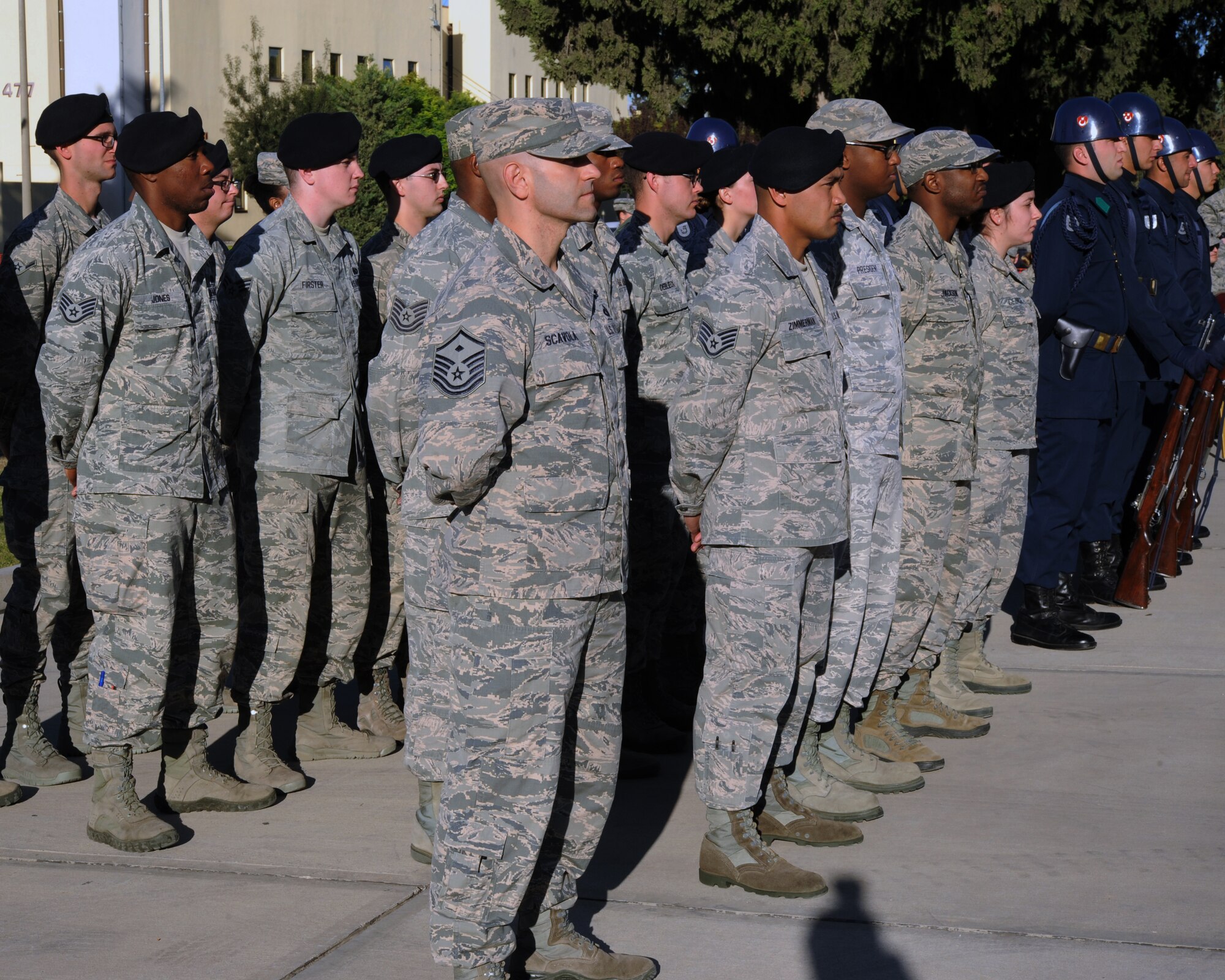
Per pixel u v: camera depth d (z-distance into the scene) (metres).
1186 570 8.47
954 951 3.69
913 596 5.14
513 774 3.18
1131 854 4.33
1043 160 24.48
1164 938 3.75
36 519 5.05
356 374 5.24
